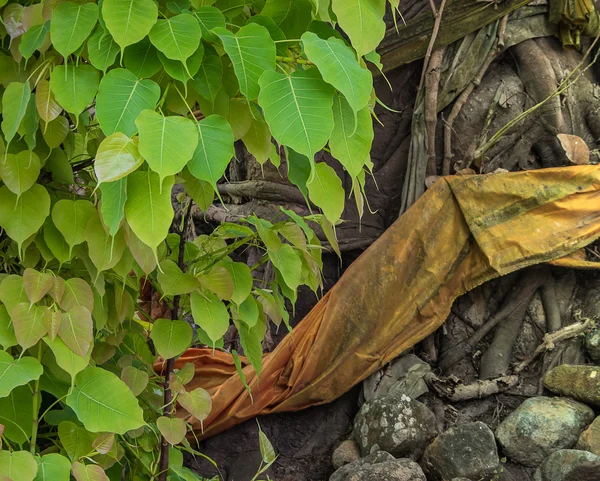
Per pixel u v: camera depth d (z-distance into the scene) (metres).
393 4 1.46
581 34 4.34
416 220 3.97
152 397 2.04
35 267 1.70
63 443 1.59
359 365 3.91
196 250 2.09
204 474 3.87
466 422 3.76
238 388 3.98
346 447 3.77
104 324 1.74
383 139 4.59
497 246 3.79
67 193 1.73
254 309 1.84
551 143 4.24
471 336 4.07
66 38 1.36
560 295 4.03
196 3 1.54
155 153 1.25
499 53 4.32
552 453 3.32
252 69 1.38
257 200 4.71
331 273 4.55
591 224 3.77
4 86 1.60
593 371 3.50
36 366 1.41
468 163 4.17
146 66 1.41
